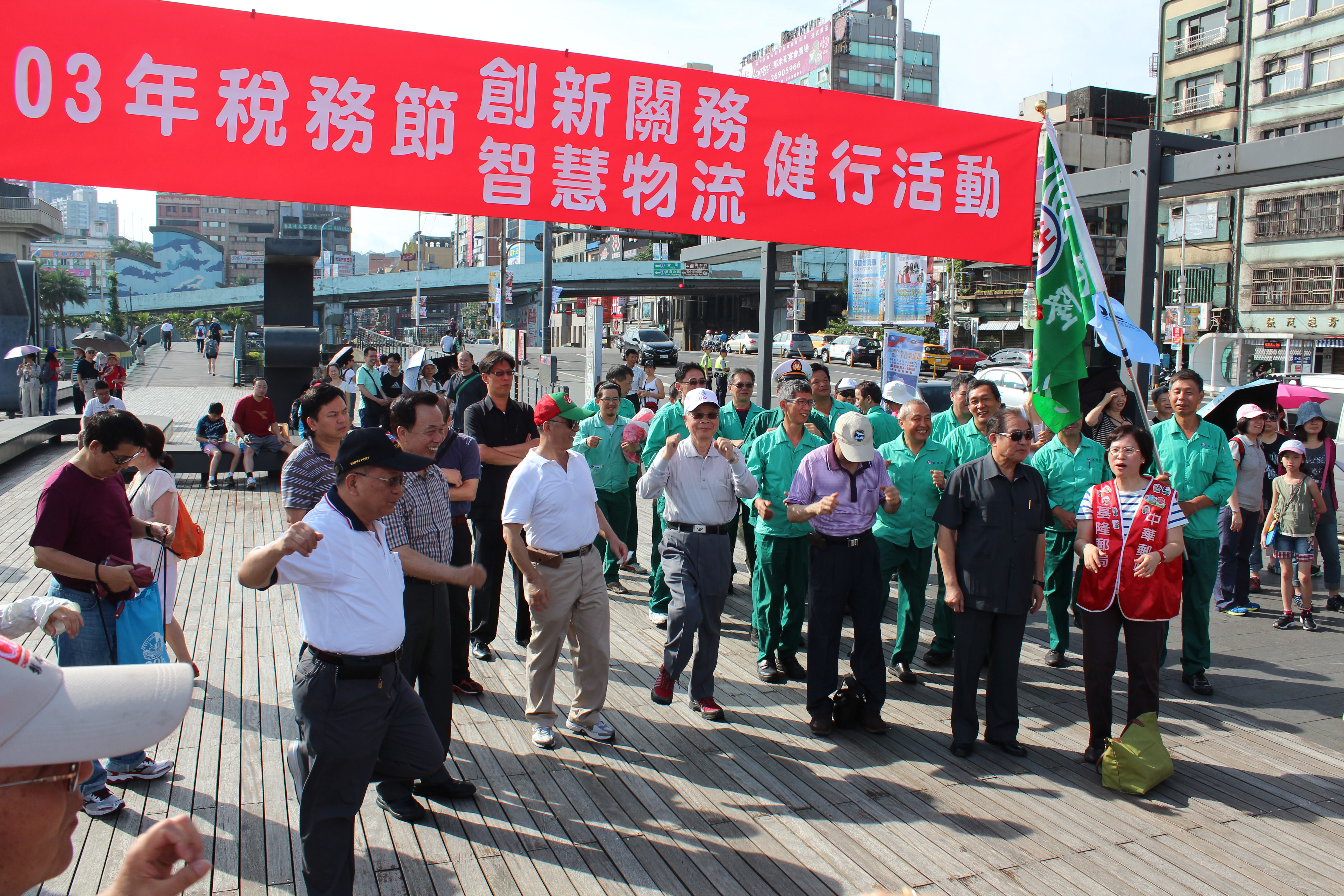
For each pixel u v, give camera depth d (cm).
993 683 457
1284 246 3297
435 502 395
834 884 335
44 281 6138
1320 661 607
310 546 262
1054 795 410
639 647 607
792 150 548
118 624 373
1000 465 446
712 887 331
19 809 133
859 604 479
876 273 3638
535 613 439
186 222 12900
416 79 474
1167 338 3045
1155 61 4019
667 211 525
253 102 450
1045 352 539
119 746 137
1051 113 5016
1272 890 337
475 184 488
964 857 355
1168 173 611
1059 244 539
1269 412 765
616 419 710
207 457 1198
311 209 13225
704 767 432
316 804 288
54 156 424
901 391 800
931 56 7025
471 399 813
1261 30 3434
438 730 395
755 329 6469
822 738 470
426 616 386
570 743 454
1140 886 338
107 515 370
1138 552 429
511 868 341
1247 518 716
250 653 559
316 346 1217
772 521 546
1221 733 485
